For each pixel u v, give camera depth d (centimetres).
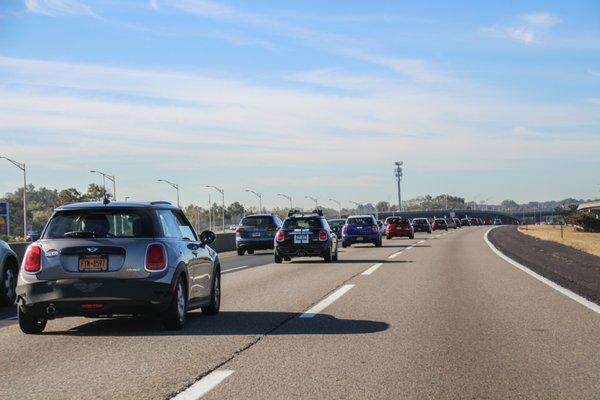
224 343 866
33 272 959
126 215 989
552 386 628
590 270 1991
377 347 823
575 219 9750
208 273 1123
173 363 747
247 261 2688
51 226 989
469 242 4212
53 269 955
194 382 655
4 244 1415
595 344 835
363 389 621
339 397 594
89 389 634
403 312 1130
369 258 2659
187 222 1135
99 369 723
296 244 2431
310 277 1836
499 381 648
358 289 1498
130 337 929
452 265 2227
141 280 952
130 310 955
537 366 712
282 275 1927
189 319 1097
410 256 2764
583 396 593
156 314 967
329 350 808
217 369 712
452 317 1068
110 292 948
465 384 636
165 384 649
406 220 5069
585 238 5772
